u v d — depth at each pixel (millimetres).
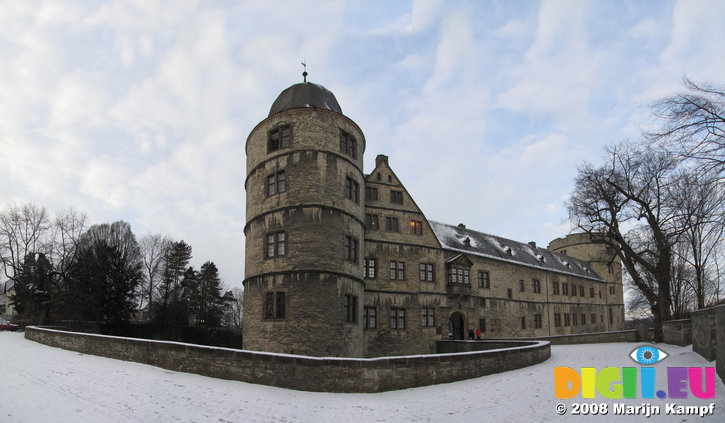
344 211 27609
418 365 16234
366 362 15211
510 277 51688
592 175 35688
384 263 36906
